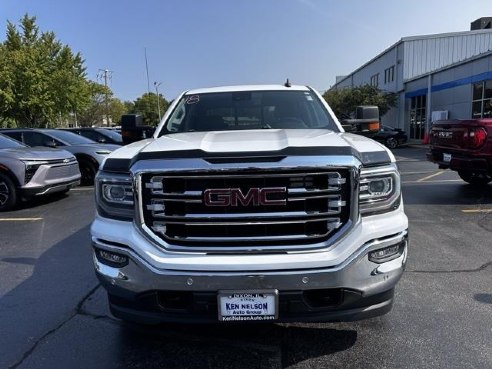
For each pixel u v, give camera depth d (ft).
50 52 123.24
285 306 8.25
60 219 23.94
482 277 14.20
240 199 8.27
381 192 8.80
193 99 14.49
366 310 8.64
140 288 8.51
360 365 9.40
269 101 14.05
